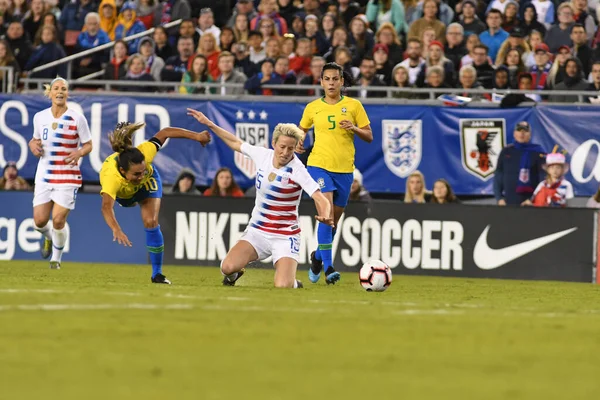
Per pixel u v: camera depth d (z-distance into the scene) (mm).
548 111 50375
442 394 14492
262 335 20125
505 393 14641
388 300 29281
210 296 28078
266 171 32625
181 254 50625
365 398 14078
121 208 51469
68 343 18578
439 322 23172
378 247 49344
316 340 19672
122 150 31406
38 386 14516
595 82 52938
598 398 14328
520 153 50469
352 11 60531
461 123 50812
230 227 50250
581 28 55469
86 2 64000
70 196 42531
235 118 52125
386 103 51312
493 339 20516
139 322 21594
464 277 48781
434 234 48969
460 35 55781
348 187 38406
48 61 60375
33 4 61969
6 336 19219
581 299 33875
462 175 50844
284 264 33250
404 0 59312
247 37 59469
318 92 53906
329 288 34656
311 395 14195
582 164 50219
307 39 56312
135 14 62438
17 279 34906
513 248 48531
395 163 51250
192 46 58062
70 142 42219
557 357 18375
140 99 52531
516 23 57969
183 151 52625
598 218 48062
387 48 55719
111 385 14680
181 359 17125
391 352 18469
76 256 51906
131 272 43219
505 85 53312
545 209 48406
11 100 53281
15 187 53438
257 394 14172
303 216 49875
